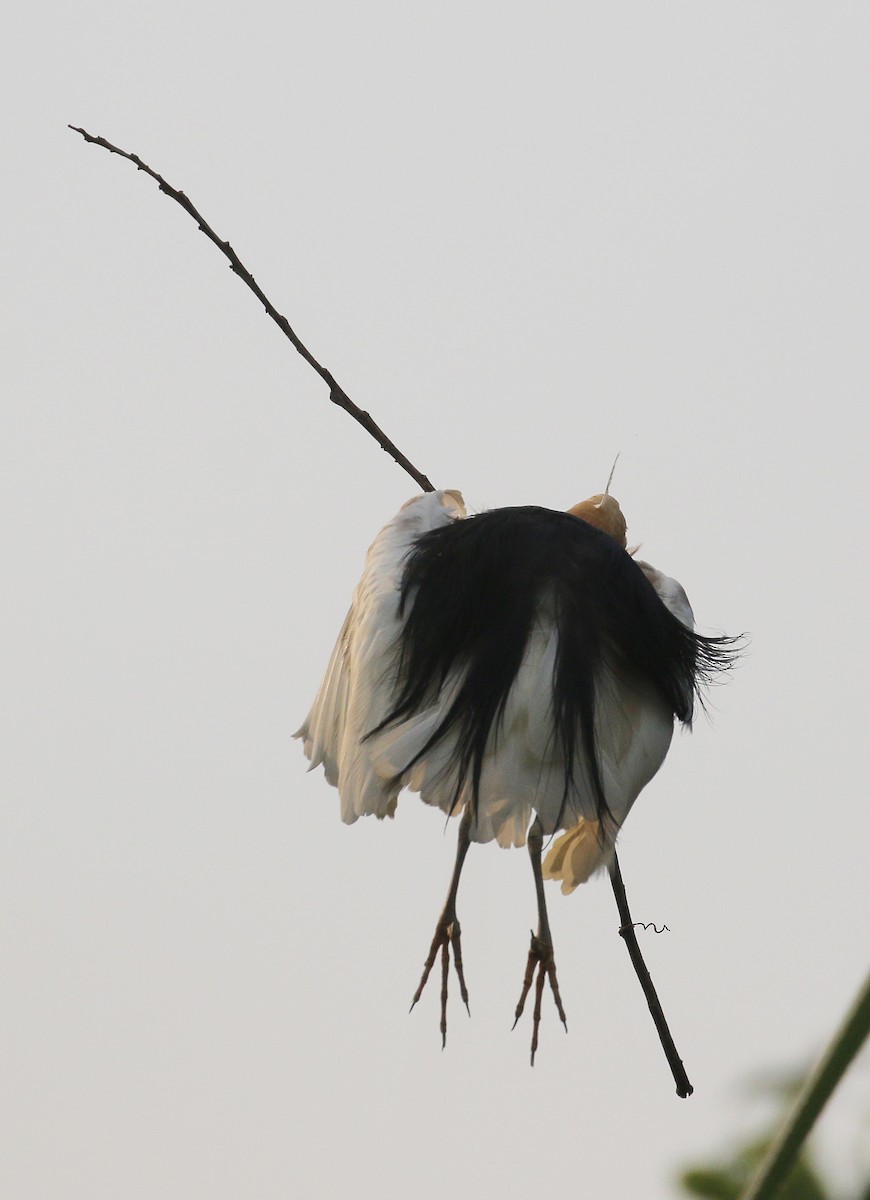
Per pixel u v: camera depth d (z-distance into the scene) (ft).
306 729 53.06
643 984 46.57
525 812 42.01
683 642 47.42
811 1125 10.80
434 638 44.98
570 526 46.73
